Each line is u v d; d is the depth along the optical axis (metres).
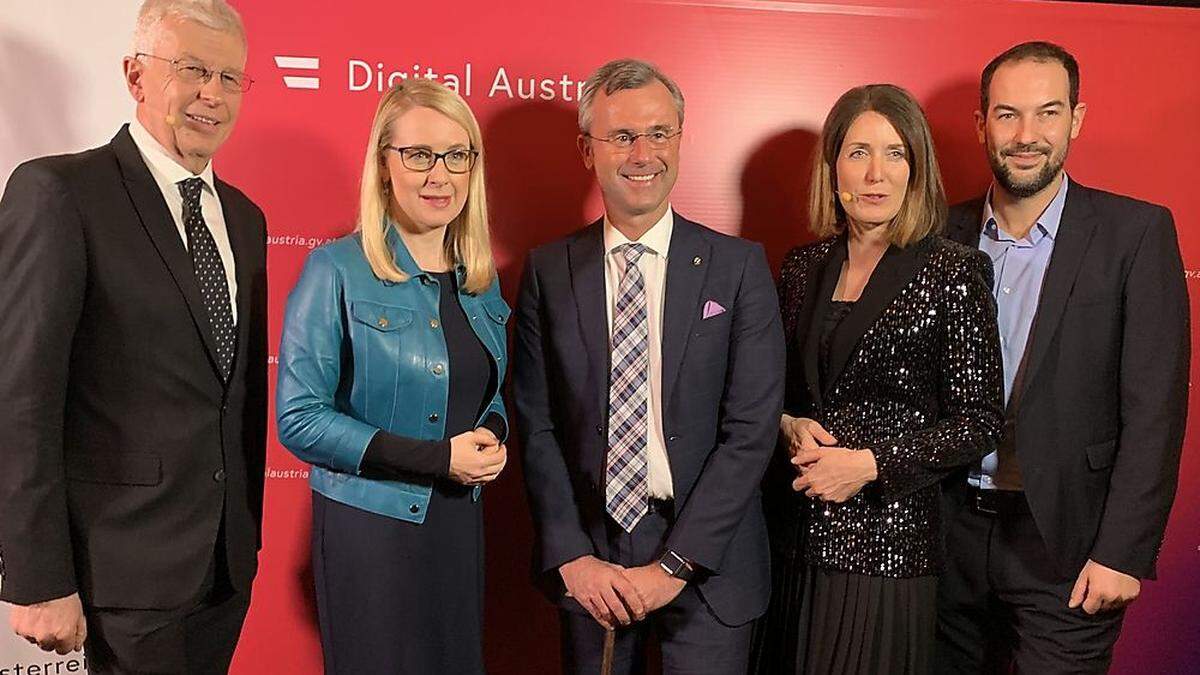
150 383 1.68
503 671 2.60
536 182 2.46
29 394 1.55
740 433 1.90
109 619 1.71
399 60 2.38
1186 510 2.66
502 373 1.93
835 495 1.88
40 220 1.57
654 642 2.56
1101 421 2.08
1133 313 2.02
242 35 1.80
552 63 2.42
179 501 1.72
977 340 1.90
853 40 2.50
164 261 1.69
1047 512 2.06
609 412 1.94
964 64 2.52
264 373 1.92
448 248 1.91
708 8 2.45
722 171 2.51
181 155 1.75
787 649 2.06
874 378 1.93
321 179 2.38
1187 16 2.52
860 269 2.04
